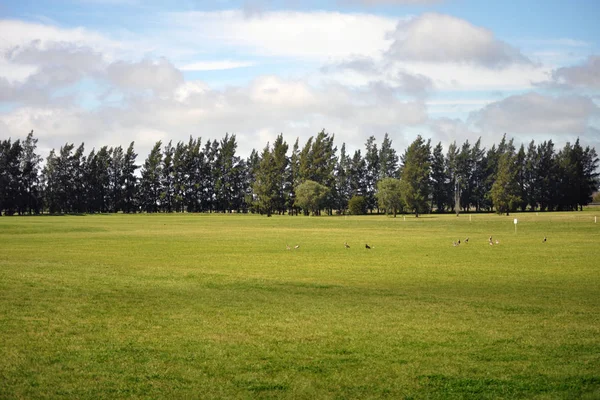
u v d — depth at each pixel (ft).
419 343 71.87
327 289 119.65
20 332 74.95
